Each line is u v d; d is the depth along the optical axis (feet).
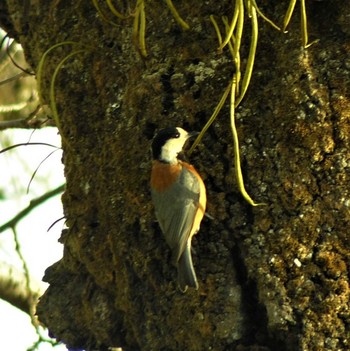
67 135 41.14
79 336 40.75
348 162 35.65
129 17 39.73
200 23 38.73
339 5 37.58
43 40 43.09
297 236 35.40
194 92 38.22
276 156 36.35
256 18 35.42
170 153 37.35
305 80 36.65
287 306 34.78
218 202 37.17
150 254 37.96
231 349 35.99
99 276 39.63
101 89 40.50
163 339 37.35
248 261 35.94
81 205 40.47
